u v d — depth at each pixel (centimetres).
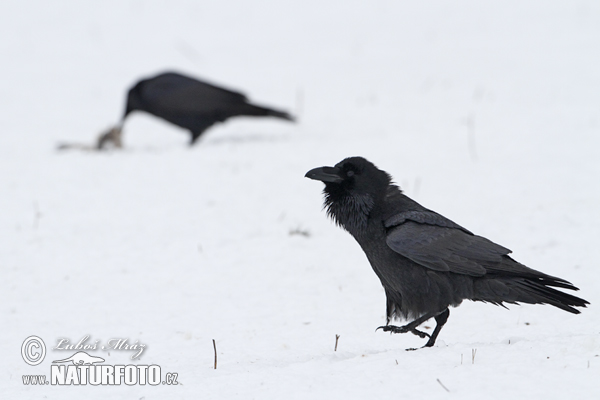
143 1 4347
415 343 888
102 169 1734
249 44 3425
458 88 2441
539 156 1625
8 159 1872
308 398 648
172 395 709
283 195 1510
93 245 1299
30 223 1409
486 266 790
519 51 2848
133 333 973
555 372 635
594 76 2369
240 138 2052
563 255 1131
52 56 3331
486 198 1410
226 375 750
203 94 1977
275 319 996
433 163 1655
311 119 2234
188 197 1518
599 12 3372
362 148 1817
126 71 3050
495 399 600
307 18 3869
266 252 1241
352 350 872
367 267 1170
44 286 1148
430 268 801
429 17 3656
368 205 848
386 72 2775
